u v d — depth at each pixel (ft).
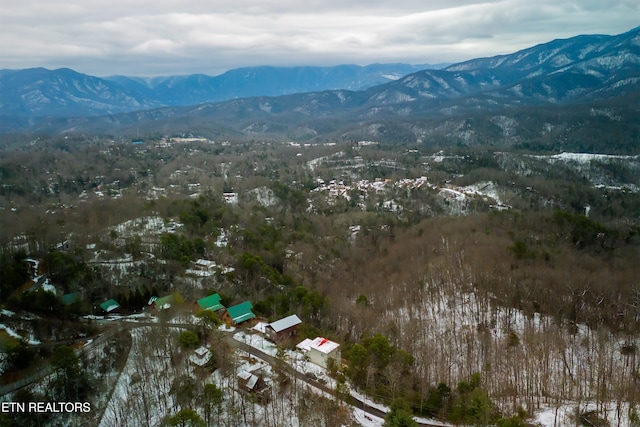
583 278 424.05
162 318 362.12
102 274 449.48
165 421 258.57
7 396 267.18
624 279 431.84
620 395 278.26
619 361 337.72
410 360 299.99
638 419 257.14
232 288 451.94
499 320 397.19
